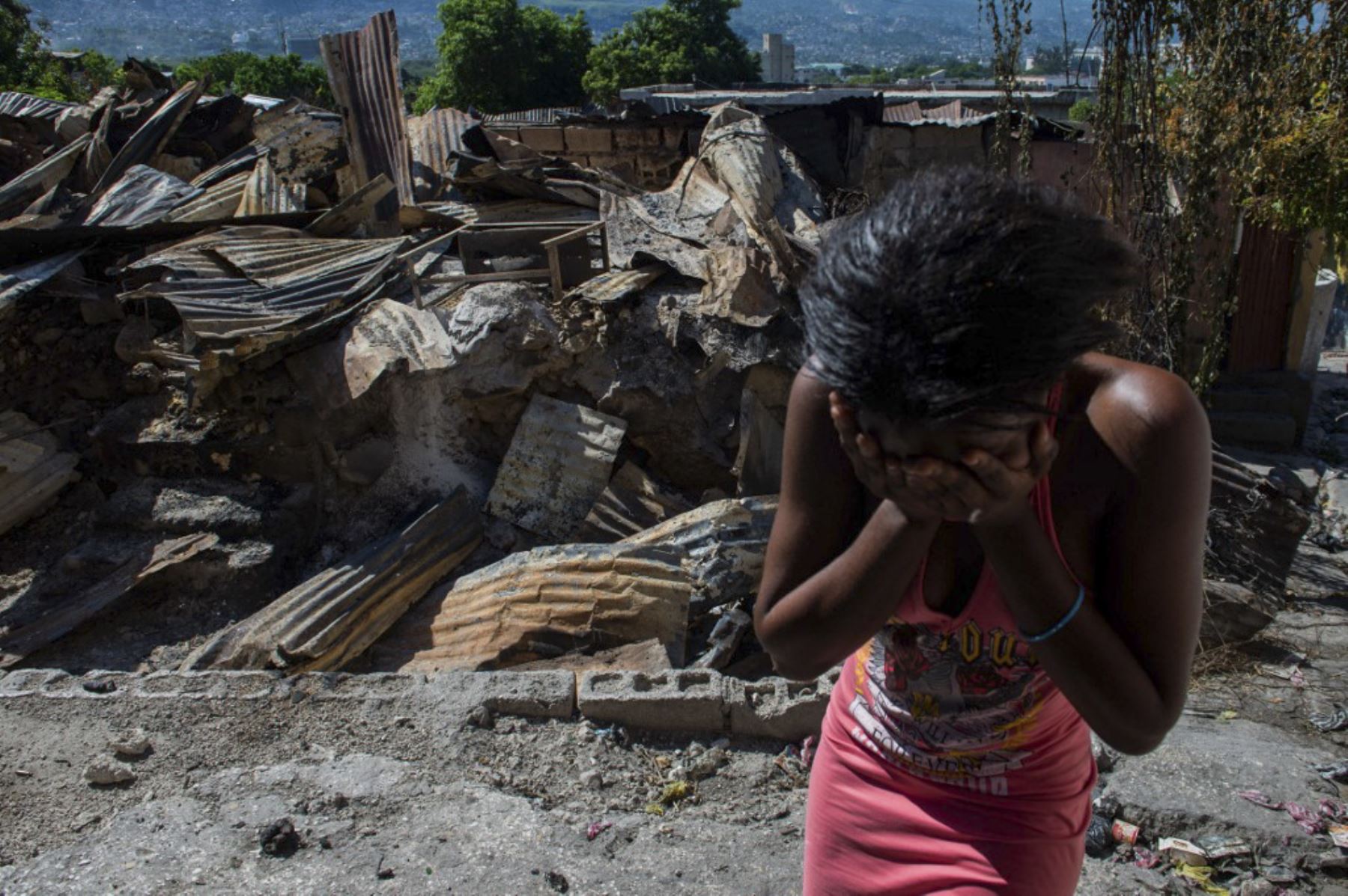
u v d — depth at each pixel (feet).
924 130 38.24
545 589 16.26
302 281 21.31
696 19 177.37
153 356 20.11
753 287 21.49
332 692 12.49
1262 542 19.51
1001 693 4.99
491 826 10.32
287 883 9.41
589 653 15.79
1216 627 17.21
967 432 3.70
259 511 18.85
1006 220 3.71
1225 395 31.76
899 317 3.61
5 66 104.37
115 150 33.32
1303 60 24.29
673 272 22.89
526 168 30.09
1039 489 4.42
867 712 5.49
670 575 16.42
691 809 11.13
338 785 10.89
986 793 5.17
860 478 4.11
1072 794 5.25
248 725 11.92
